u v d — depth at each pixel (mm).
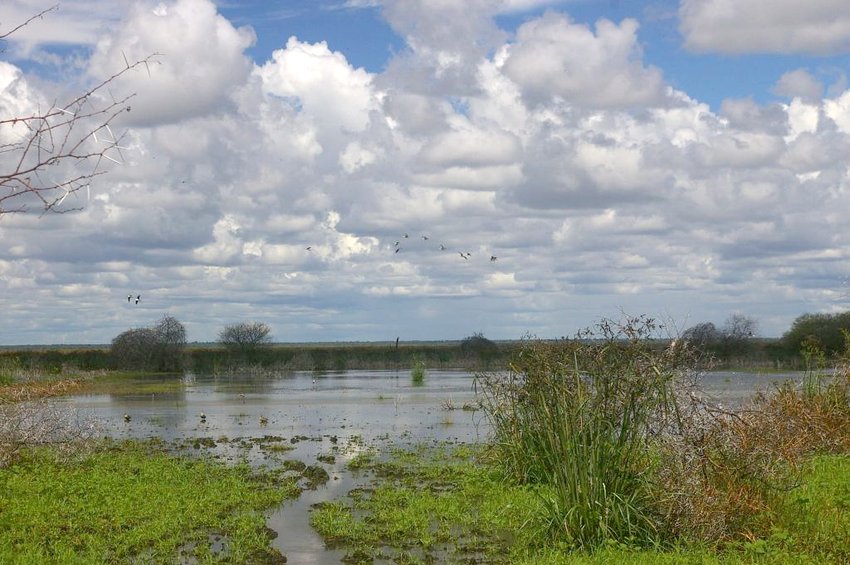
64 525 12531
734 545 9875
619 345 11070
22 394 19922
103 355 59625
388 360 73562
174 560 10945
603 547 9969
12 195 4676
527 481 14469
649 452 10820
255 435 24531
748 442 11070
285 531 12578
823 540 9969
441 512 13078
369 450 20828
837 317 34312
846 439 15461
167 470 17141
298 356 71312
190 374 59250
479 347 71125
